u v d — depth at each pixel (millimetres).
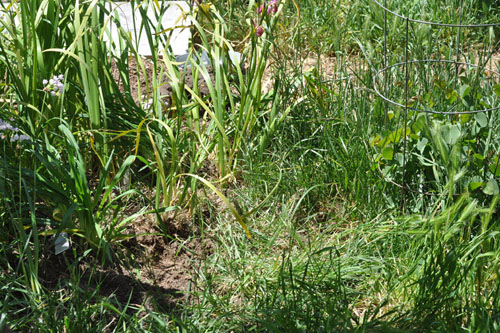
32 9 3221
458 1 5473
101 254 3004
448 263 2656
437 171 3357
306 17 5445
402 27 5121
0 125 3068
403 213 3291
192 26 3703
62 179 2938
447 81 3967
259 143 3740
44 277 2840
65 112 3502
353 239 3150
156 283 2926
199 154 3662
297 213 3426
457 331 2418
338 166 3586
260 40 3859
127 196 3404
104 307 2684
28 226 2865
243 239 3180
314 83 4145
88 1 3424
